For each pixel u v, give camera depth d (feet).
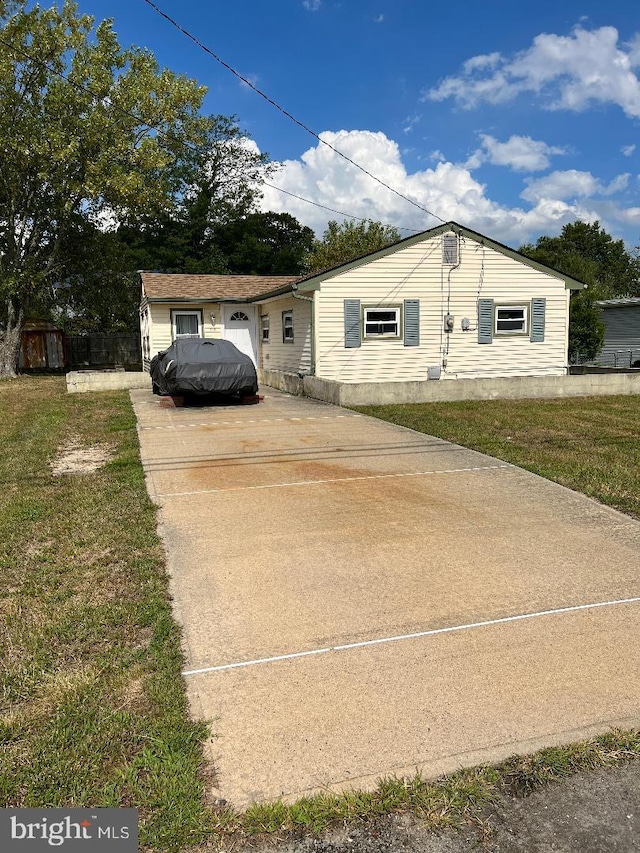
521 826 7.04
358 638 10.99
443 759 8.03
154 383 48.16
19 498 19.07
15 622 11.35
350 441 28.25
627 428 31.40
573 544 15.49
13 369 69.97
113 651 10.41
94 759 7.82
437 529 16.57
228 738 8.39
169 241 116.26
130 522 16.83
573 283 50.39
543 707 9.09
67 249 75.51
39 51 62.49
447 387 42.14
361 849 6.75
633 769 7.89
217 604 12.24
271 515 17.74
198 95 67.41
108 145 65.21
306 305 47.29
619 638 11.02
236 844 6.78
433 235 46.91
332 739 8.39
